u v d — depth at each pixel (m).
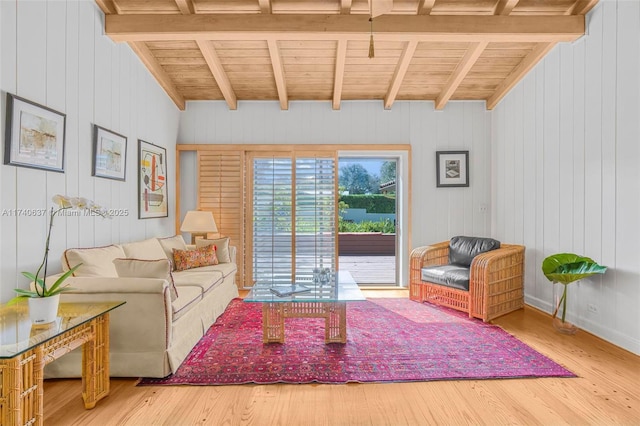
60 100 2.73
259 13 3.50
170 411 1.97
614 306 2.96
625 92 2.84
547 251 3.85
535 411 1.97
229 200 5.02
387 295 4.66
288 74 4.46
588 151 3.24
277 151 5.05
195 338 2.87
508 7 3.28
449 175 5.09
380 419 1.90
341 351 2.78
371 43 2.56
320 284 3.19
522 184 4.33
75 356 2.32
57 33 2.70
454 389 2.21
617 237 2.93
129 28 3.30
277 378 2.34
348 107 5.07
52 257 2.64
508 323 3.48
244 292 4.86
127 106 3.72
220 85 4.40
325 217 5.04
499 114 4.89
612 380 2.32
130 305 2.31
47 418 1.89
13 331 1.66
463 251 4.24
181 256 3.93
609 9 3.00
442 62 4.25
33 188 2.47
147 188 4.14
